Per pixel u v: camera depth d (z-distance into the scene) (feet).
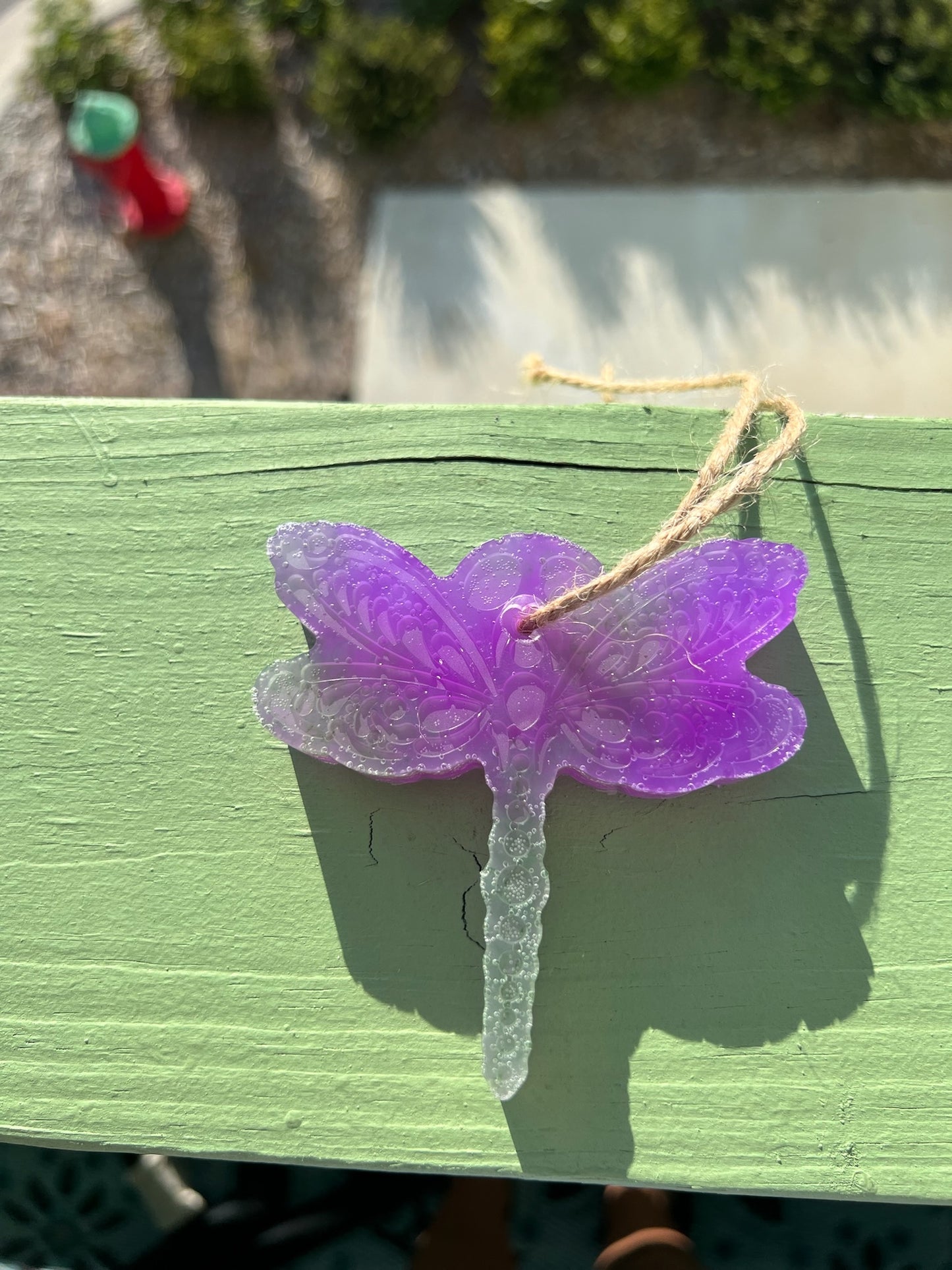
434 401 1.67
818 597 0.67
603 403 0.69
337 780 0.65
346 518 0.68
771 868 0.65
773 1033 0.63
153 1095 0.63
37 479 0.68
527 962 0.60
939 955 0.64
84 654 0.67
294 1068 0.63
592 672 0.61
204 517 0.68
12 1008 0.64
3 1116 0.63
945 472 0.68
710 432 0.68
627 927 0.64
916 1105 0.63
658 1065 0.63
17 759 0.66
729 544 0.62
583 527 0.67
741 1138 0.62
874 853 0.65
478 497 0.68
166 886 0.65
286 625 0.67
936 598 0.67
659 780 0.60
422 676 0.61
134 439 0.69
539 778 0.60
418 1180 0.94
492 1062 0.59
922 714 0.66
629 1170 0.62
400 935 0.64
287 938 0.64
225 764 0.66
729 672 0.61
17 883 0.65
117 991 0.64
